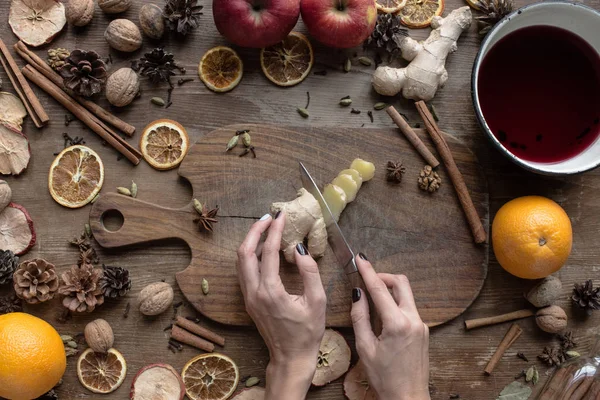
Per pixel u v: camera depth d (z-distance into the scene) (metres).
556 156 0.93
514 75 0.94
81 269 0.92
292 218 0.90
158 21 0.94
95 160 0.95
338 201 0.92
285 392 0.87
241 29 0.91
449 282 0.95
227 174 0.94
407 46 0.95
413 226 0.95
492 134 0.90
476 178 0.96
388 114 0.97
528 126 0.94
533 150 0.94
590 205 0.97
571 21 0.92
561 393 0.91
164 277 0.94
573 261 0.97
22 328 0.87
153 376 0.92
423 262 0.95
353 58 0.97
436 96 0.98
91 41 0.96
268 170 0.95
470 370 0.95
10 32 0.96
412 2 0.98
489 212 0.97
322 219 0.92
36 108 0.94
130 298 0.94
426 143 0.96
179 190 0.95
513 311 0.96
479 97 0.94
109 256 0.94
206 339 0.94
